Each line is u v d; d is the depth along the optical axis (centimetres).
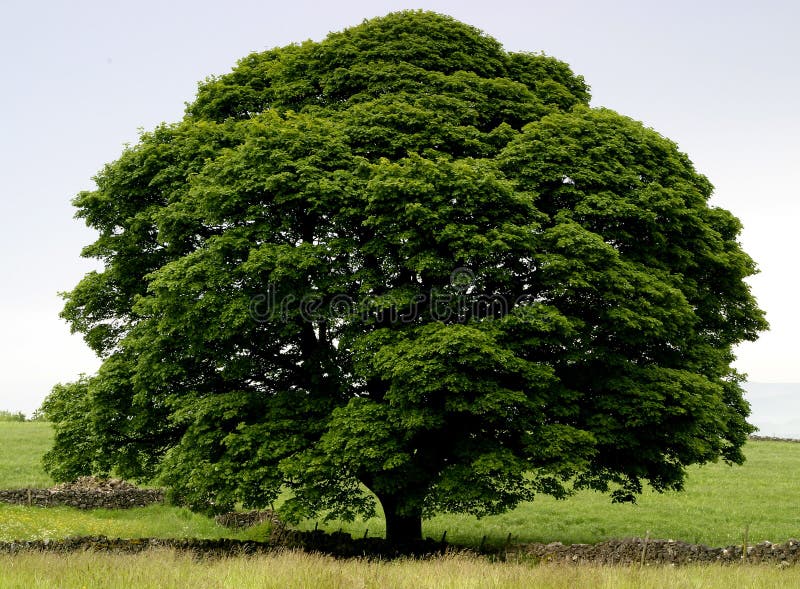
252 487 1784
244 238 1856
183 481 1870
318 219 1953
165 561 1363
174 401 1919
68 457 2116
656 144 2159
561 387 1869
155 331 1975
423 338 1708
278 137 1922
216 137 2173
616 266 1842
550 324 1719
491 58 2425
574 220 1938
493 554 1884
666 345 2034
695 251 2131
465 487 1767
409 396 1689
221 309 1816
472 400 1744
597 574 1241
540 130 2022
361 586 1126
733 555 1775
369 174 1906
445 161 1845
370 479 1989
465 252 1744
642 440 1920
